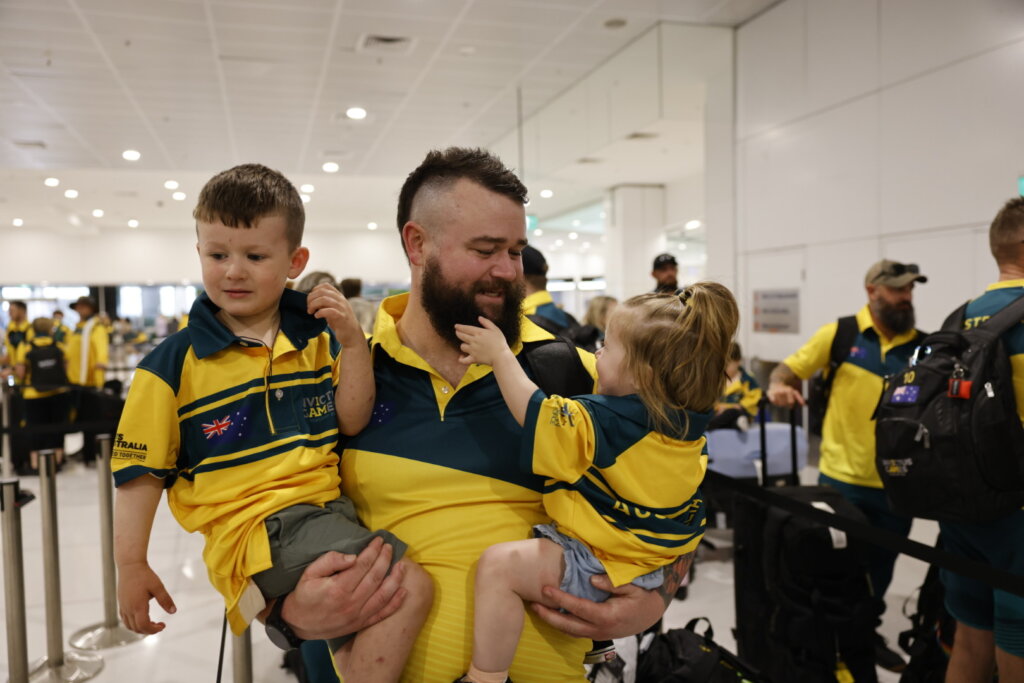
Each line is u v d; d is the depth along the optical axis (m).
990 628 2.16
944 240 5.12
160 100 8.87
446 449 1.27
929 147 5.22
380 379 1.35
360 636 1.16
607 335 1.31
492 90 8.73
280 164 12.78
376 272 24.27
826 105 6.14
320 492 1.24
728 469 4.18
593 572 1.21
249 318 1.29
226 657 3.09
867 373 3.08
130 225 22.30
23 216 18.52
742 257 7.25
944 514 2.04
